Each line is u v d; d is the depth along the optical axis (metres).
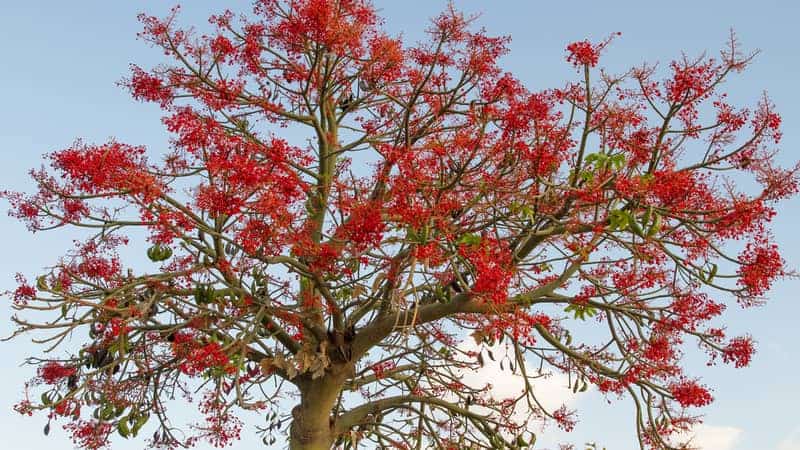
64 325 9.60
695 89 9.30
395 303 9.67
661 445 10.71
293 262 9.74
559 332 11.79
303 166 11.36
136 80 11.55
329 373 11.20
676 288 10.66
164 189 9.80
